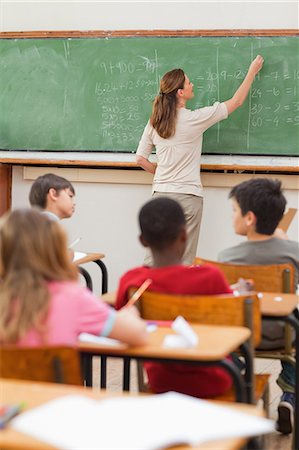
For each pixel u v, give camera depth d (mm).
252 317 2584
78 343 2240
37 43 6082
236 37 5656
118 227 6086
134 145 5941
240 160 5707
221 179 5777
